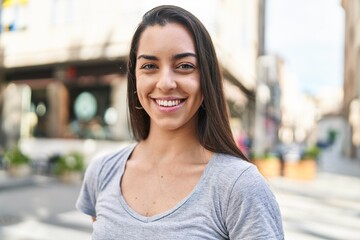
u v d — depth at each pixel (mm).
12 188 9734
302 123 79812
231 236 1106
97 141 13070
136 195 1270
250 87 22516
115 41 12453
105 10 12672
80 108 13633
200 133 1289
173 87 1180
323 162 22875
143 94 1251
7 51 14820
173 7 1249
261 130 14438
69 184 10516
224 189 1123
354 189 10805
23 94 15250
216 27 13891
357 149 27172
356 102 26234
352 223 6910
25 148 14586
